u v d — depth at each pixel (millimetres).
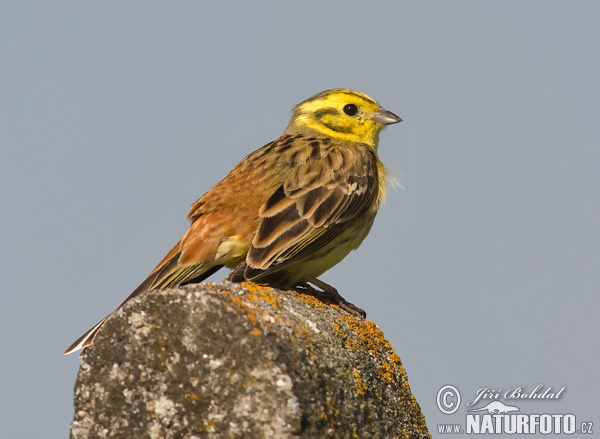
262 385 8453
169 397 8711
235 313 8602
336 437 8734
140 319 8852
